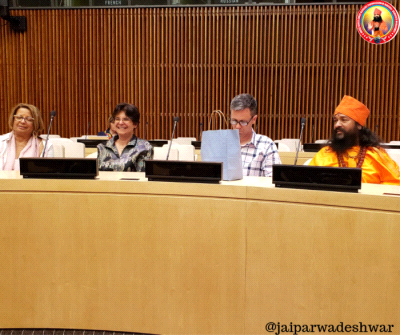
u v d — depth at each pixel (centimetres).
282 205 148
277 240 149
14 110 264
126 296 168
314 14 814
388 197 130
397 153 261
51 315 172
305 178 146
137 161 272
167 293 165
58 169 170
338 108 213
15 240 171
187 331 163
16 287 172
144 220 166
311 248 143
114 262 168
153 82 856
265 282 152
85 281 170
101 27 848
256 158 248
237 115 239
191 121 861
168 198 163
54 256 171
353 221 136
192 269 162
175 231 163
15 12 852
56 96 868
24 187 170
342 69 821
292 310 148
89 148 484
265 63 838
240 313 156
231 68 844
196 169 161
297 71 831
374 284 133
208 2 829
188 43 845
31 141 269
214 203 158
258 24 827
